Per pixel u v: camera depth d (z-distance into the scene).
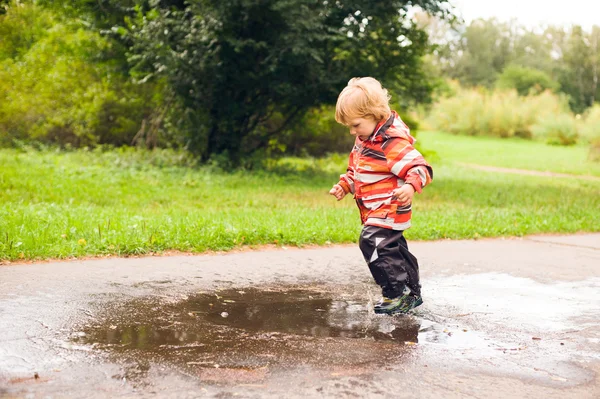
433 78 19.11
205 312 3.66
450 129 56.34
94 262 5.02
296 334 3.28
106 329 3.23
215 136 17.59
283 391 2.47
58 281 4.26
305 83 16.53
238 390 2.46
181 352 2.90
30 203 8.70
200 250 5.76
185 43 14.70
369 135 3.69
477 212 9.50
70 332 3.15
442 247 6.55
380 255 3.68
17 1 23.69
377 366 2.80
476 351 3.10
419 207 10.60
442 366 2.84
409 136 3.69
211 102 16.50
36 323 3.27
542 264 5.62
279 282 4.59
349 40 15.98
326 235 6.67
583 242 7.31
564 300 4.25
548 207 11.03
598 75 82.94
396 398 2.45
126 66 17.44
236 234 6.21
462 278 4.92
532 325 3.61
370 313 3.77
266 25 15.15
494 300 4.21
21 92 24.25
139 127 23.73
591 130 45.12
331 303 4.00
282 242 6.37
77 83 23.86
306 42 14.88
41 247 5.25
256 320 3.53
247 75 15.74
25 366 2.66
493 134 53.53
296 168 19.44
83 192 10.91
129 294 4.01
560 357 3.04
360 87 3.64
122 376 2.58
